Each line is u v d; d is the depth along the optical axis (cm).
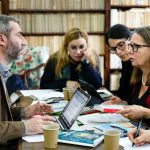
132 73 234
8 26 174
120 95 275
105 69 448
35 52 414
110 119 177
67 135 145
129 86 260
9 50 176
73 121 162
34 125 154
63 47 317
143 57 203
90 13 441
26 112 191
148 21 448
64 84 305
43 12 432
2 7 422
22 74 400
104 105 211
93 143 134
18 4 424
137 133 144
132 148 134
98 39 446
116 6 443
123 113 182
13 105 209
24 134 150
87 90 221
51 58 325
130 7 449
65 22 438
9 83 323
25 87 369
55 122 167
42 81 319
